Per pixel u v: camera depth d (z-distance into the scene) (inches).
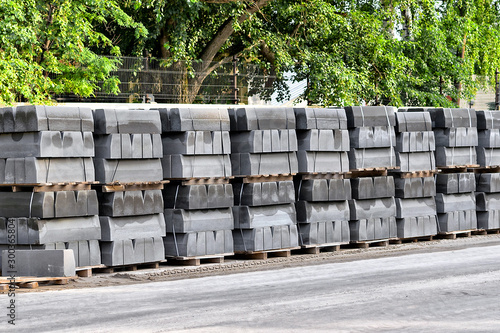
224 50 1214.3
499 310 376.8
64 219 482.6
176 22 1048.8
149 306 386.0
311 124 599.5
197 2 987.3
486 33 1535.4
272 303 394.0
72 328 333.1
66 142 480.1
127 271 519.5
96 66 879.1
